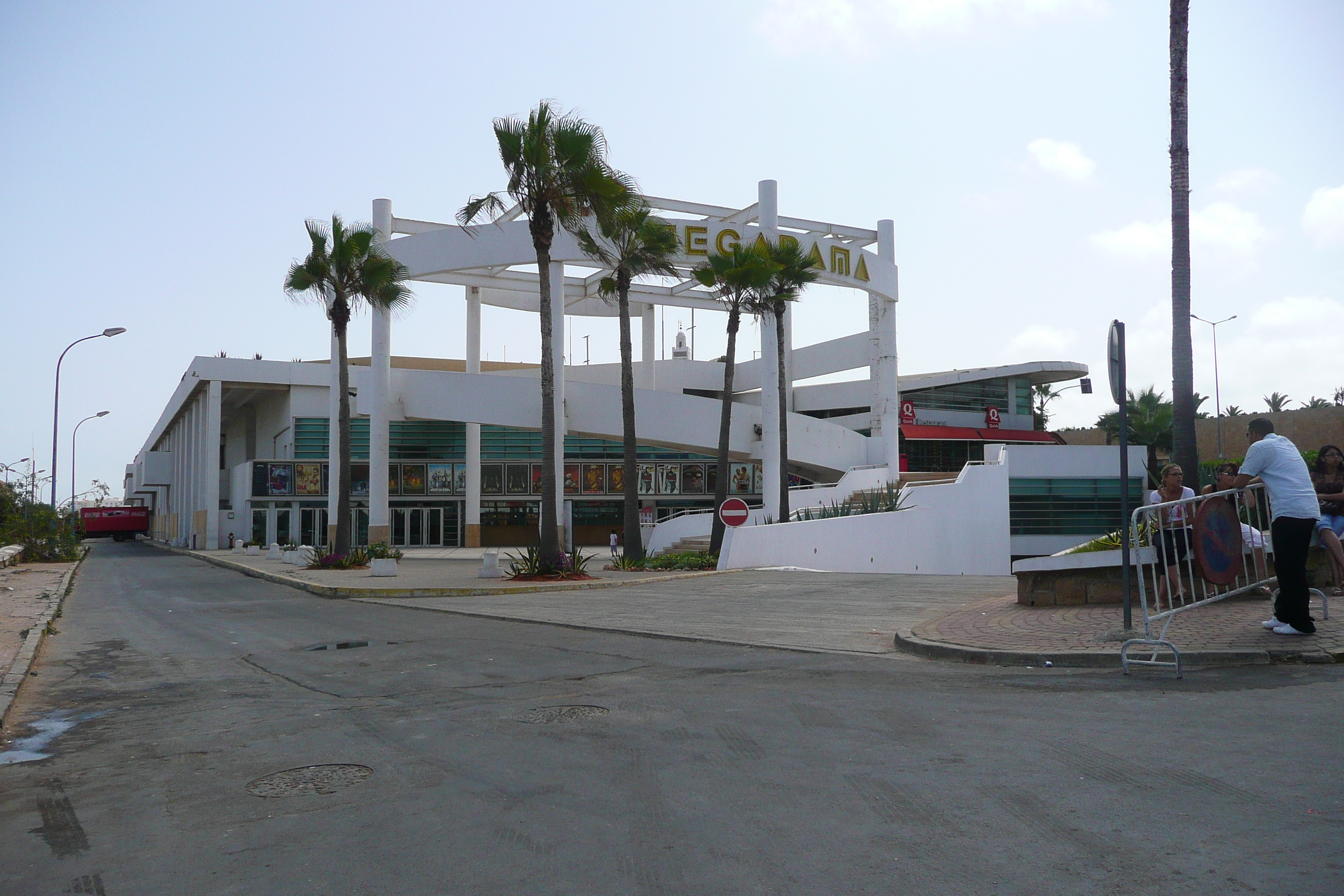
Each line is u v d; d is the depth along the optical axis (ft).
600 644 34.53
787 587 57.67
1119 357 27.25
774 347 104.42
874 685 23.84
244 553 144.87
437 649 34.96
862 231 120.06
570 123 70.28
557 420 104.78
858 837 12.73
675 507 171.94
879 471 116.37
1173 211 51.44
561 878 11.75
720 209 113.19
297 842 13.52
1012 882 11.04
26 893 12.05
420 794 15.64
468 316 138.72
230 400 196.54
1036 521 127.03
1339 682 20.89
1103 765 15.42
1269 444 25.36
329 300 112.78
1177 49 51.11
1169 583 26.21
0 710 23.72
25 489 134.00
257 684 28.12
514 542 172.35
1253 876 10.84
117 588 77.20
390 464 167.22
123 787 16.97
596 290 140.67
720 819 13.71
